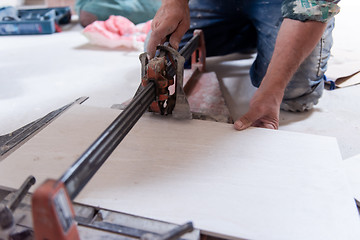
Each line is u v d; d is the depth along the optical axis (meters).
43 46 2.51
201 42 1.70
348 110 1.48
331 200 0.75
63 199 0.48
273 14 1.44
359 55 1.80
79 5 3.09
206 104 1.39
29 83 1.77
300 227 0.68
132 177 0.82
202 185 0.79
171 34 1.24
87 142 0.96
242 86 1.75
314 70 1.35
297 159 0.88
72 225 0.52
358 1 1.97
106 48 2.46
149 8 2.93
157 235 0.60
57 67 2.03
